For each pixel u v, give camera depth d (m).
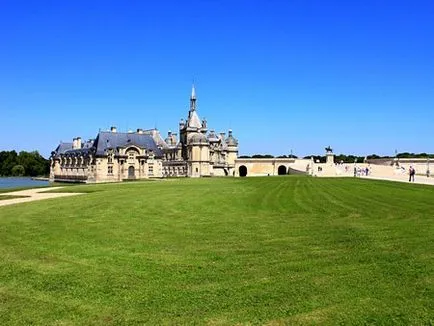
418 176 107.38
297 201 40.88
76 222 29.12
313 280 15.67
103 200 43.03
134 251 20.42
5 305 13.68
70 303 13.77
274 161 193.38
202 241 22.56
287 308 13.06
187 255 19.59
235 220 29.50
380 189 54.97
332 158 163.38
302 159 194.88
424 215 30.61
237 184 71.88
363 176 108.69
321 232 24.69
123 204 39.03
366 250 20.05
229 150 195.50
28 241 23.08
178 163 179.50
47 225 28.09
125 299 14.03
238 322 12.16
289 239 22.86
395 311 12.69
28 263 18.53
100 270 17.33
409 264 17.55
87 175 168.50
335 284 15.17
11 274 16.91
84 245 21.83
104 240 22.97
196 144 173.38
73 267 17.81
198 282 15.66
